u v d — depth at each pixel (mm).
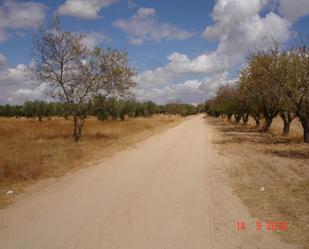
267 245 6078
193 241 6234
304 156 16938
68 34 22109
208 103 101562
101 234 6508
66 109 22672
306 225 7000
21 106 76000
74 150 17594
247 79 28344
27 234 6480
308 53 20688
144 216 7609
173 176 12148
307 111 21766
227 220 7391
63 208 8133
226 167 14070
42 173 12000
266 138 26891
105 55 22734
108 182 11016
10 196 9133
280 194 9453
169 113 105312
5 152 15430
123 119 53125
